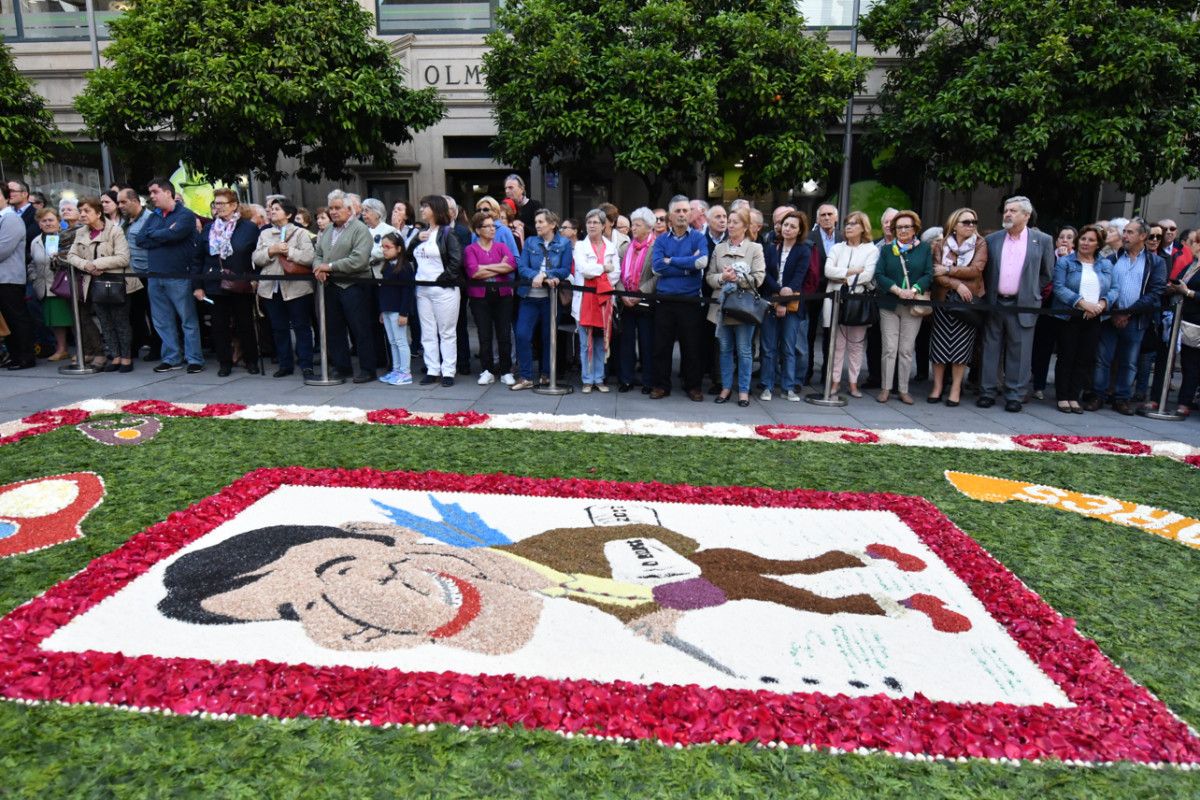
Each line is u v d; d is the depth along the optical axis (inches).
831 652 106.2
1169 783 82.4
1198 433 251.6
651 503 163.0
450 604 115.2
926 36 451.8
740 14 418.9
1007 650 108.6
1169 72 376.2
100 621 107.5
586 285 282.5
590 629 109.8
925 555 140.9
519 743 84.7
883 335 285.0
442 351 294.4
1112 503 175.3
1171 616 121.2
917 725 88.7
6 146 433.7
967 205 519.2
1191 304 270.5
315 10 397.1
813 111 414.3
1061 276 280.2
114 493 161.5
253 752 82.0
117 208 314.0
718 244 277.1
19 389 273.6
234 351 345.1
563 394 285.6
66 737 83.4
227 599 114.2
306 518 148.0
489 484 169.8
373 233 309.6
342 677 93.6
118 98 383.2
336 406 250.4
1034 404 294.5
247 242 304.2
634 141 400.5
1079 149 387.2
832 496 169.6
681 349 282.7
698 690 93.4
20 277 309.7
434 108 448.8
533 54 415.2
